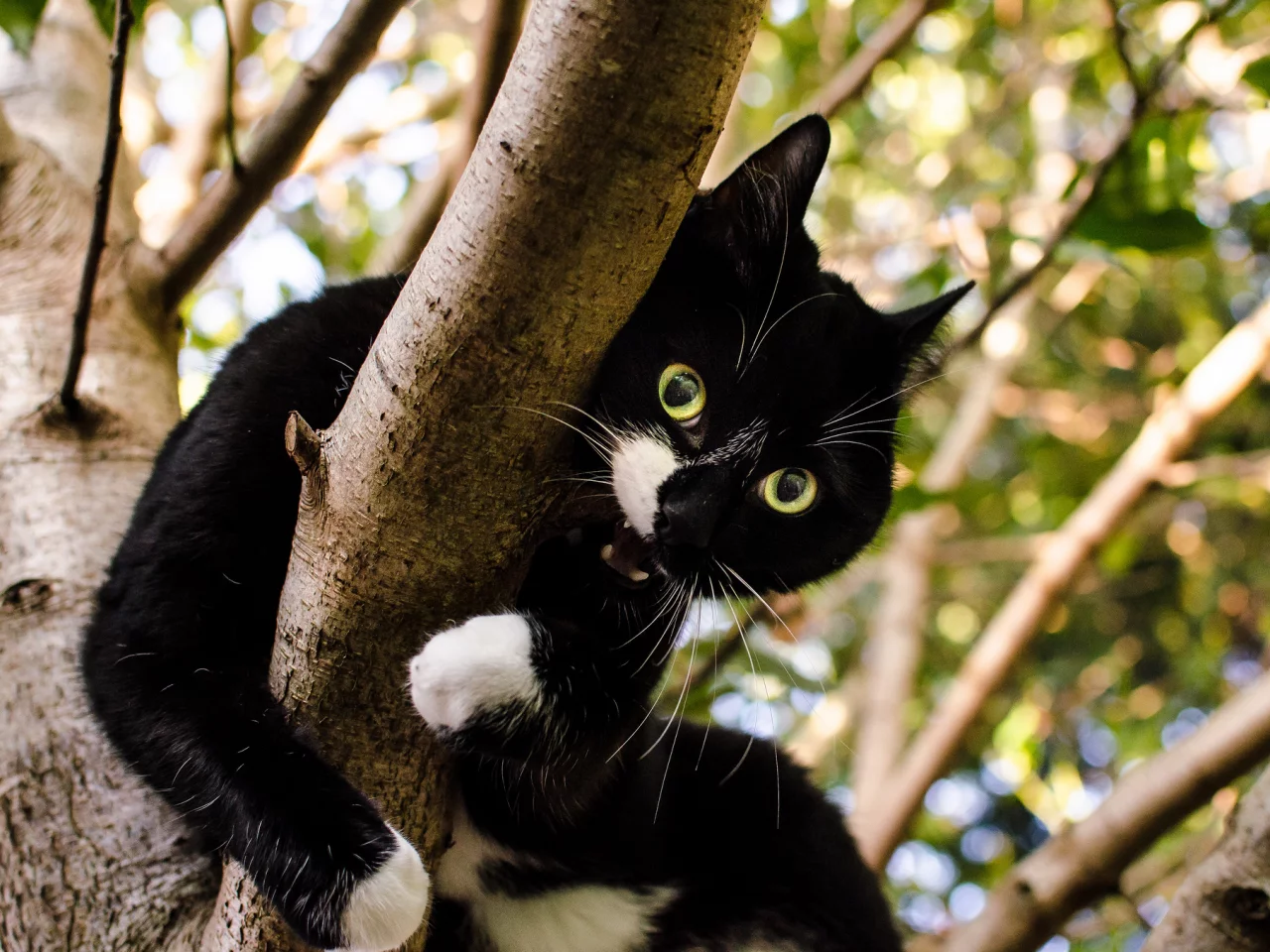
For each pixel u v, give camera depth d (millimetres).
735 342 691
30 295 880
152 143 1418
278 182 855
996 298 899
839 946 857
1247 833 673
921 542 1378
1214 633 1814
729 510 707
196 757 595
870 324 767
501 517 542
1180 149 1008
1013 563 1856
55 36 1079
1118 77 1391
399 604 551
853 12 1521
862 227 1719
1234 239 1645
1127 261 1060
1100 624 2021
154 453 831
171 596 630
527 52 482
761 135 1572
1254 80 880
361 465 531
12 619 748
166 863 670
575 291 505
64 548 772
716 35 469
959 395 1813
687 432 686
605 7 467
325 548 546
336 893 575
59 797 686
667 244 512
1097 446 1764
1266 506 1772
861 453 759
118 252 910
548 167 485
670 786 847
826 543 760
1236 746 782
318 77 796
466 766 714
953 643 1802
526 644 633
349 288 695
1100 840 810
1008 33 1685
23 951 645
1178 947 677
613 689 667
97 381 848
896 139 1787
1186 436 1086
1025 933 816
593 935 798
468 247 500
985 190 1424
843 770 1437
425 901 590
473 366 512
